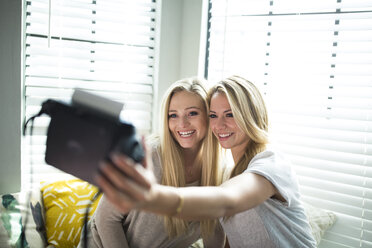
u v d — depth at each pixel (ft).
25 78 5.67
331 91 5.44
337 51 5.31
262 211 3.49
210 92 4.22
